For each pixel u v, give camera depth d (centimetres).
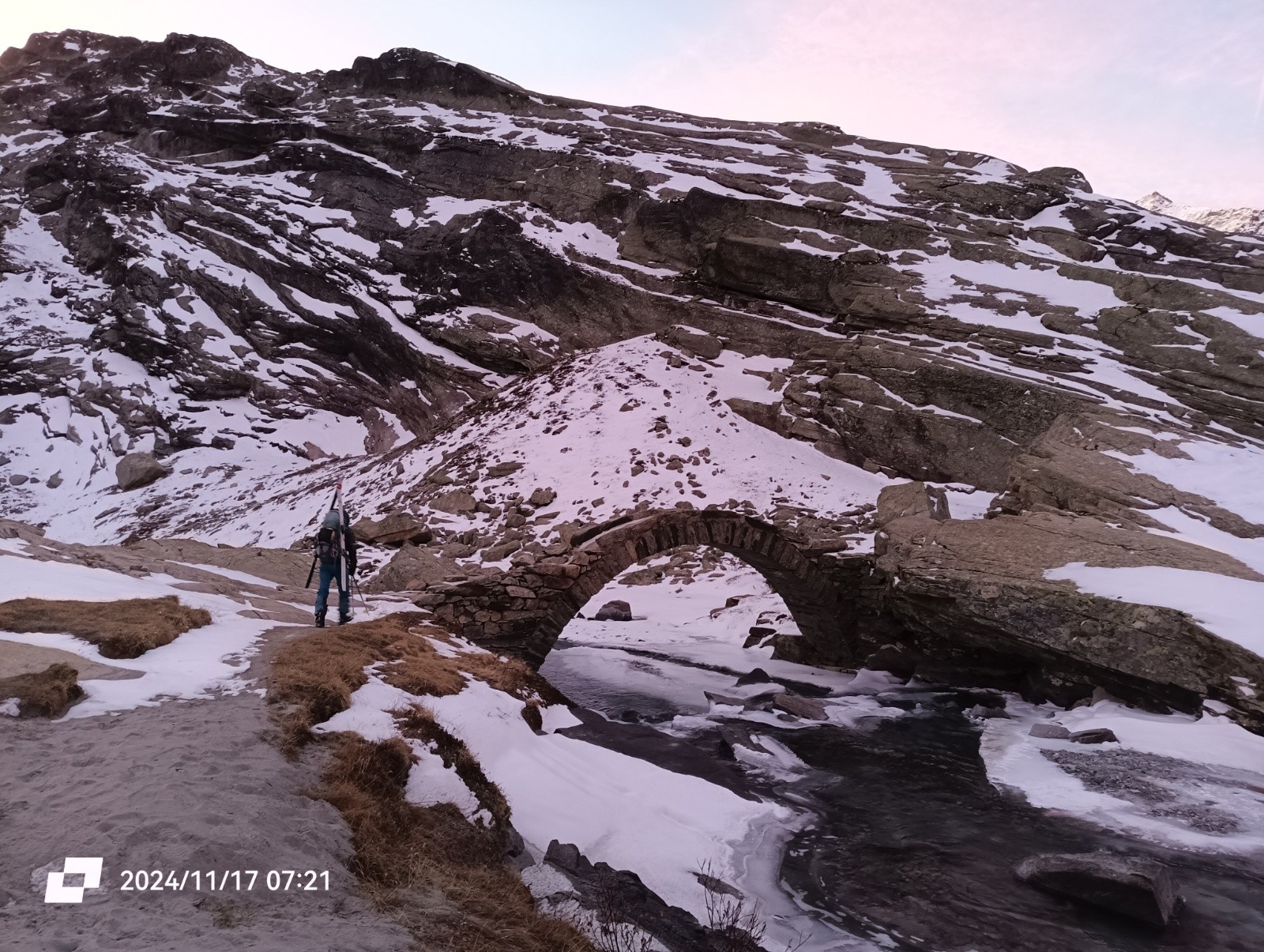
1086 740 1562
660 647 2812
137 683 778
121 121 7331
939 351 3544
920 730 1831
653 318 4503
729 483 3266
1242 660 1543
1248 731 1502
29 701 657
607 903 764
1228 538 2022
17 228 6888
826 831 1191
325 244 5678
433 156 5875
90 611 980
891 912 930
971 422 3241
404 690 1022
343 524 1352
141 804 513
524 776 1006
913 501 2688
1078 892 959
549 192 5322
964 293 3788
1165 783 1320
